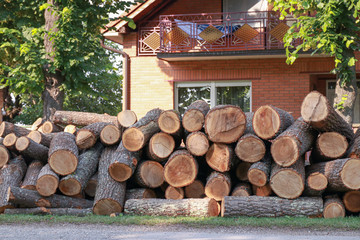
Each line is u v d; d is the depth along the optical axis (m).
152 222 7.17
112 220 7.35
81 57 12.70
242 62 15.08
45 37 12.99
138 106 15.62
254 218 7.34
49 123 10.52
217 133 7.83
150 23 15.91
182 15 15.12
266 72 14.95
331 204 7.50
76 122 10.08
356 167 7.39
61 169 8.16
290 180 7.52
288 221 7.00
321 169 7.71
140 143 8.20
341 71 11.23
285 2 11.02
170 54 14.70
